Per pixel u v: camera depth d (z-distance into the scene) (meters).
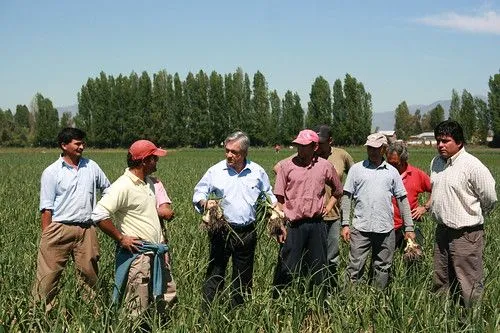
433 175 7.65
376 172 8.27
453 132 7.28
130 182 6.49
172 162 52.06
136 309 6.33
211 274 7.56
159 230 6.68
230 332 6.05
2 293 6.90
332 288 7.54
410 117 149.88
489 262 8.46
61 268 7.52
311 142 7.86
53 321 6.21
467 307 7.16
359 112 107.62
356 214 8.38
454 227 7.34
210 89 109.69
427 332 5.96
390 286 7.52
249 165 7.59
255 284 8.30
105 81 109.31
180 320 6.07
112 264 8.00
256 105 110.06
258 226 7.59
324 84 108.44
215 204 7.31
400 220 9.17
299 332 6.48
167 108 110.62
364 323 6.44
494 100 108.62
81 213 7.52
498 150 92.50
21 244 9.58
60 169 7.49
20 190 20.92
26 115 143.00
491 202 7.20
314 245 8.00
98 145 111.06
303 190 7.95
